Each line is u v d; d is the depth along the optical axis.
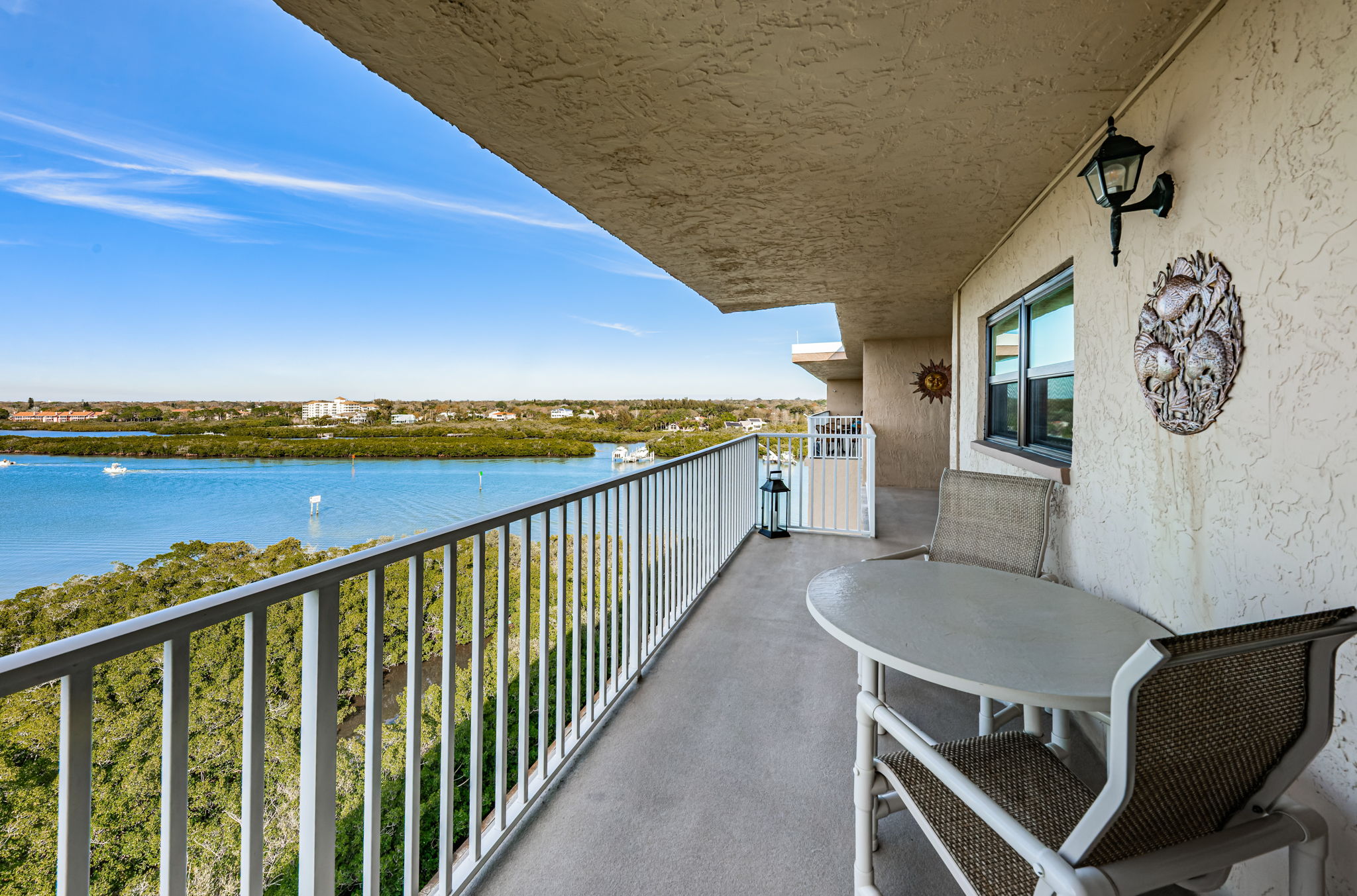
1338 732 1.06
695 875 1.53
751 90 1.76
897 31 1.46
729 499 4.91
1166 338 1.57
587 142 2.11
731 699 2.50
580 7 1.37
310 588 1.06
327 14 1.41
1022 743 1.39
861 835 1.40
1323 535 1.07
